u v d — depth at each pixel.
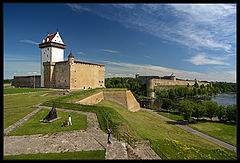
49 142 14.15
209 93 150.62
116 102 56.22
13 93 47.91
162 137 25.61
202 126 41.72
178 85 155.50
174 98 112.81
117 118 25.00
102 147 13.37
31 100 36.66
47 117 20.67
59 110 27.34
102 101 52.81
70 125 19.08
